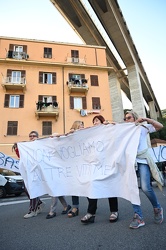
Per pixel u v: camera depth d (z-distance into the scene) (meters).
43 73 24.22
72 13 31.81
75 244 2.28
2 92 22.14
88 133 3.65
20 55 24.03
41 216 3.98
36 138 4.58
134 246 2.10
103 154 3.33
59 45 26.48
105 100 24.56
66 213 4.08
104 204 5.01
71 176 3.62
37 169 3.97
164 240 2.18
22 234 2.78
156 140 35.75
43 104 22.28
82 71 25.53
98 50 27.69
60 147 3.92
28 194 4.05
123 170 3.04
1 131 20.80
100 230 2.71
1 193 9.45
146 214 3.45
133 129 3.19
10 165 5.70
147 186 2.82
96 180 3.15
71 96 23.81
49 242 2.40
